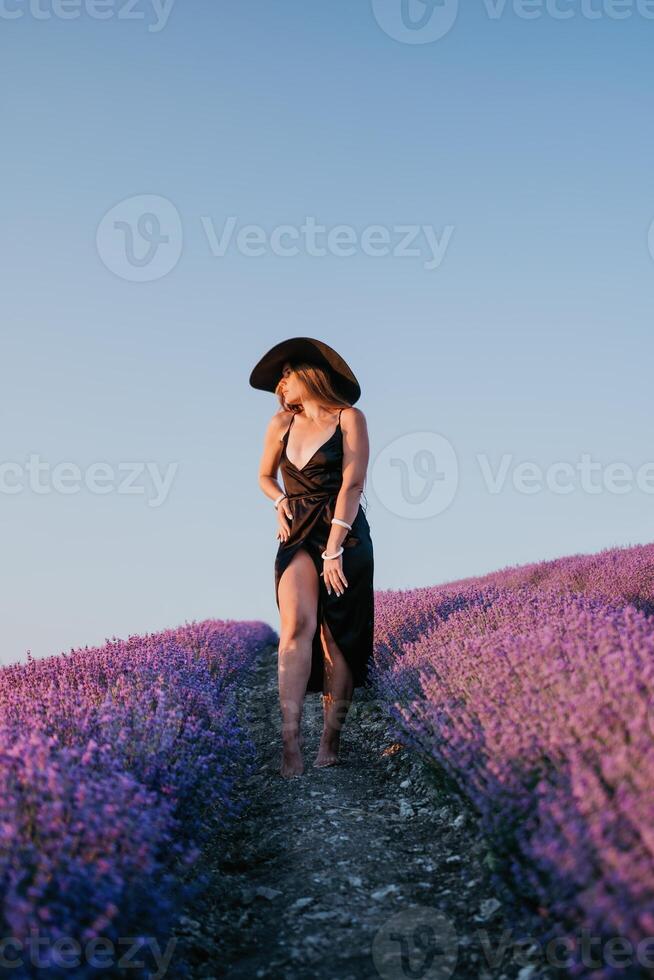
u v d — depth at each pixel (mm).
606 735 2465
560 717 2711
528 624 4414
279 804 4176
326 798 4180
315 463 4656
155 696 3957
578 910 2172
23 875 1981
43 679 4855
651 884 1862
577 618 4023
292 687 4559
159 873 2736
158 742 3295
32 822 2270
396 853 3453
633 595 7578
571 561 11047
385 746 5016
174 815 3129
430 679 4117
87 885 2119
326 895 3109
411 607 6891
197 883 3020
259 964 2674
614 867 1972
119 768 2975
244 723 6113
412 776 4383
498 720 3104
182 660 5496
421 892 3068
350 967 2596
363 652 4777
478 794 2924
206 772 3455
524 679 3211
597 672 2949
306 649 4590
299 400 4797
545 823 2301
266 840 3732
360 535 4699
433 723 3607
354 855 3457
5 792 2344
